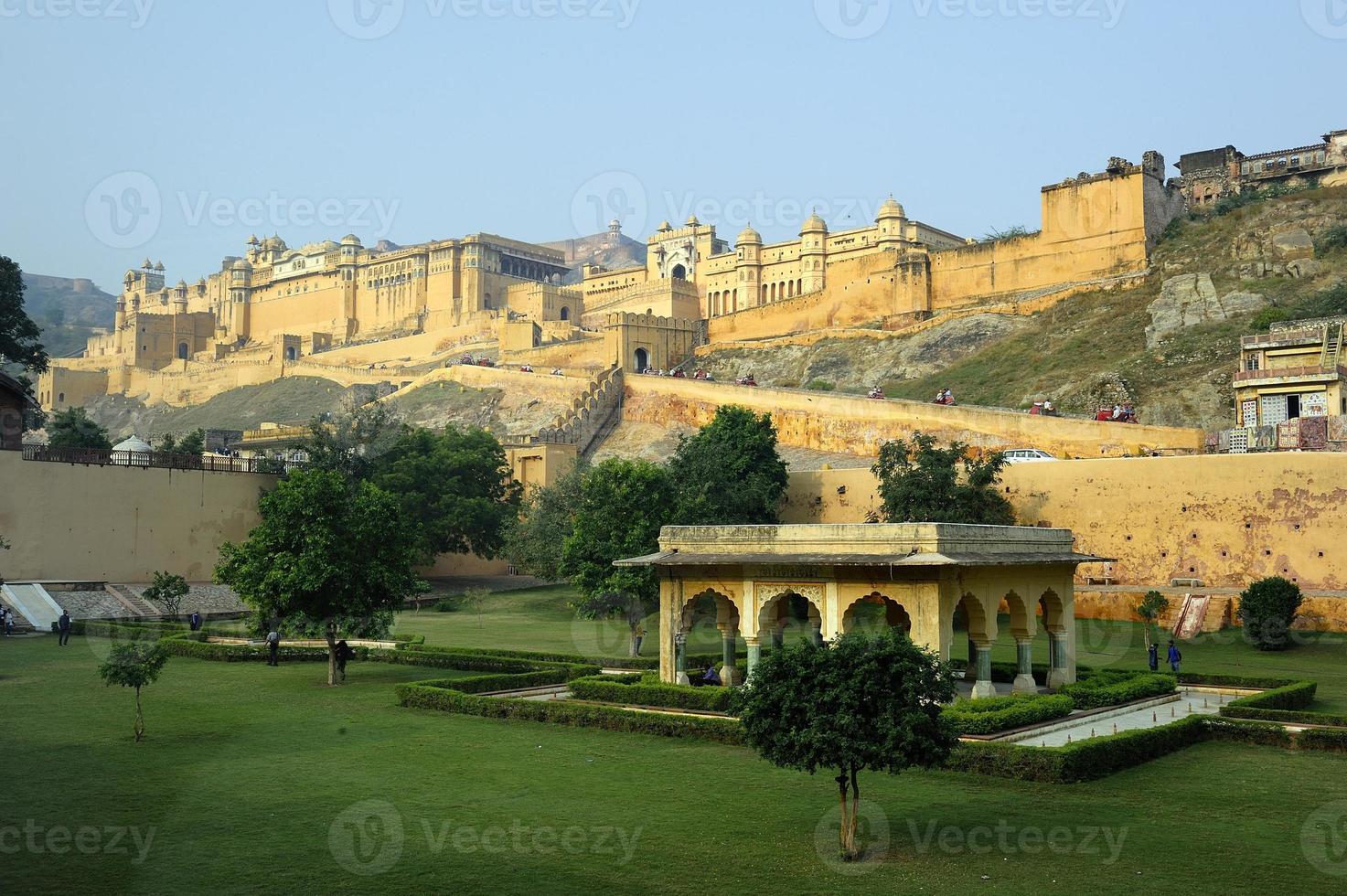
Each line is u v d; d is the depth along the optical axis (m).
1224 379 59.53
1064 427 53.12
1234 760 21.03
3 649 37.47
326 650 36.91
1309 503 39.91
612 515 38.12
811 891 13.75
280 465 58.16
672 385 75.69
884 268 88.94
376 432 60.75
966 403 69.31
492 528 57.75
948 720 16.25
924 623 23.41
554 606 52.81
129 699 27.44
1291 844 15.59
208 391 130.75
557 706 24.81
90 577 49.66
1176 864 14.72
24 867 14.44
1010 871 14.46
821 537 25.55
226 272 162.38
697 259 119.50
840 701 15.23
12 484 47.66
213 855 14.98
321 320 148.38
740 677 29.20
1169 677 28.45
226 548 32.91
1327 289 65.38
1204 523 41.97
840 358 85.19
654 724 23.45
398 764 20.44
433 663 34.94
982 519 43.59
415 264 137.38
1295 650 36.16
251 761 20.62
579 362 97.50
